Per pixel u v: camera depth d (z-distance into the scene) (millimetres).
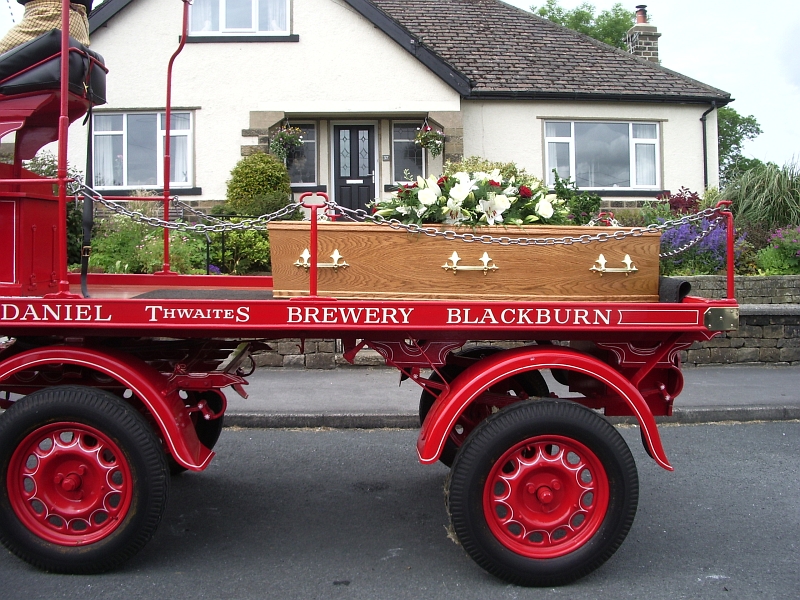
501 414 3375
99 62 4195
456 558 3750
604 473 3383
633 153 15477
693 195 13008
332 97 14242
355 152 15406
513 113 15047
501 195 3666
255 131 14094
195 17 14195
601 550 3375
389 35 14109
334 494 4719
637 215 13484
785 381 7941
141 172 14273
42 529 3430
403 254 3506
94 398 3352
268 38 14125
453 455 4836
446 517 4320
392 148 15281
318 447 5809
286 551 3812
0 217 3547
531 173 15109
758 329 8844
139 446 3340
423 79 14297
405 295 3502
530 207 3816
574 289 3562
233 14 14266
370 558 3738
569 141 15305
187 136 14227
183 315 3334
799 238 10609
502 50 16203
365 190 15383
